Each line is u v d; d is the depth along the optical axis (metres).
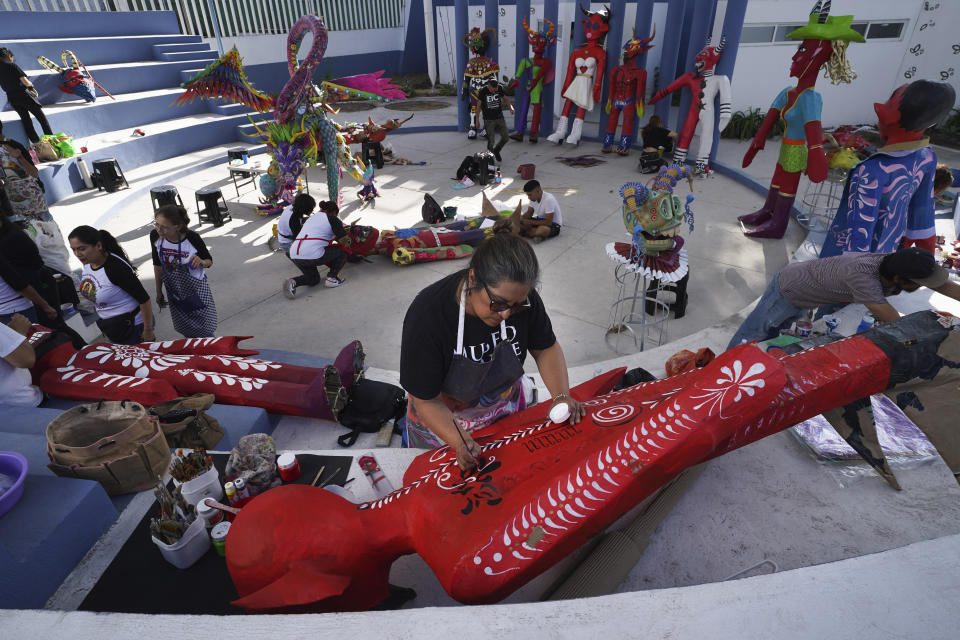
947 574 1.25
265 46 16.56
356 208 9.19
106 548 2.34
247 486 2.61
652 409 1.93
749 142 13.48
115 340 4.25
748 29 13.09
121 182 9.73
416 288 6.54
